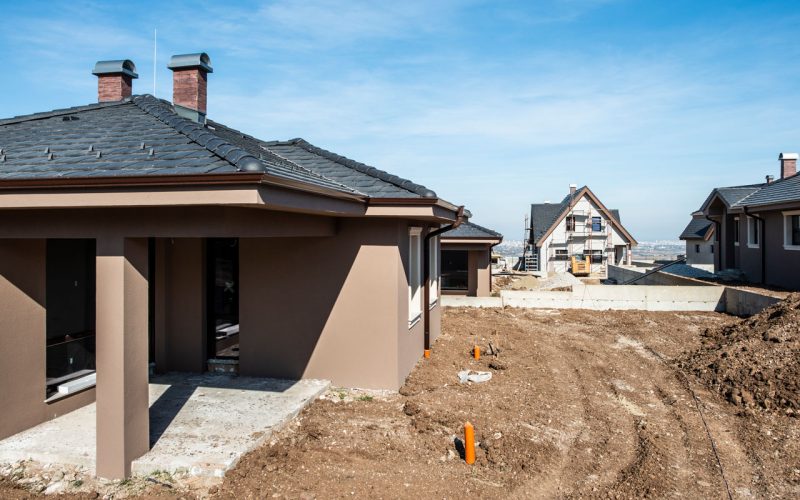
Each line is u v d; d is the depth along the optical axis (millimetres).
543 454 6566
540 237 43406
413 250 10820
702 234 39750
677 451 6824
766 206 18328
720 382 9492
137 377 5879
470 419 7598
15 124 8289
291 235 7309
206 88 10289
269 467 5934
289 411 7492
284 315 9055
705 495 5688
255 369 9148
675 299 18172
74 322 7941
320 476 5785
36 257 6934
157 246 9305
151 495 5457
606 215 43094
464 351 11992
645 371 10688
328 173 10062
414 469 6031
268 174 5012
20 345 6727
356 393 8719
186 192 5172
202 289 9297
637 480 5957
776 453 6711
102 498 5414
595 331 14820
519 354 11859
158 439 6469
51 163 6078
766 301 15180
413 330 10312
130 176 5129
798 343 9836
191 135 6691
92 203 5332
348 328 8914
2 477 5812
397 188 8930
